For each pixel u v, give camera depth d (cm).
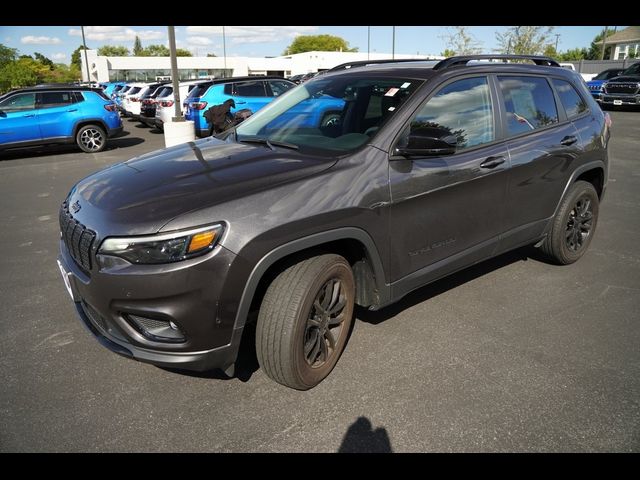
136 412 271
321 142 318
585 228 463
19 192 822
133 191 268
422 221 316
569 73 452
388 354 322
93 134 1309
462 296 404
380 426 259
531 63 431
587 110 453
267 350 267
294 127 347
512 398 279
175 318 239
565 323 361
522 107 390
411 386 290
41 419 265
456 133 337
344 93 350
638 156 1038
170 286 235
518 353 323
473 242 358
